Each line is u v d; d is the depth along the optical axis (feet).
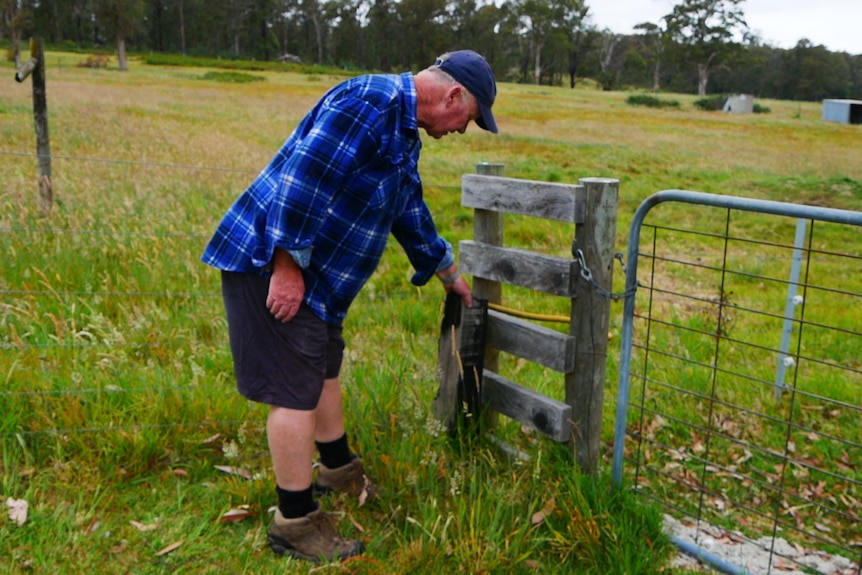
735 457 12.66
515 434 12.12
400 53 362.12
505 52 376.68
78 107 73.61
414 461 10.07
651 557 9.04
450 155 61.05
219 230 8.25
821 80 369.71
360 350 14.30
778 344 18.97
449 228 32.14
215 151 46.85
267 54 378.94
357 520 9.59
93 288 16.62
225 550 8.77
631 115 139.64
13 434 10.18
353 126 7.62
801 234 14.67
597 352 9.96
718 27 336.49
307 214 7.53
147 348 13.70
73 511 9.00
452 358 11.10
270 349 8.21
